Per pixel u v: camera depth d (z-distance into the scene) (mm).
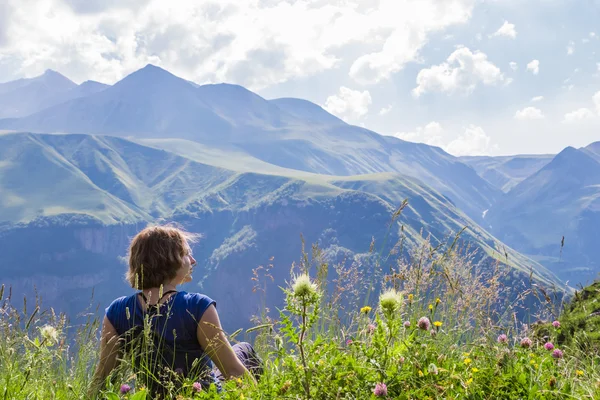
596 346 3873
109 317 3713
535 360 3160
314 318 2480
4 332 2859
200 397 2928
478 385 2650
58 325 3031
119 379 3082
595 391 2658
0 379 2648
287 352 2822
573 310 4922
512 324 3943
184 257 3910
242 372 3549
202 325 3586
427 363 2830
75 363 3266
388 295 2816
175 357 3525
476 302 4047
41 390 2736
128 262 3867
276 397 2574
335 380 2594
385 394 2375
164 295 3709
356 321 3785
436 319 3955
